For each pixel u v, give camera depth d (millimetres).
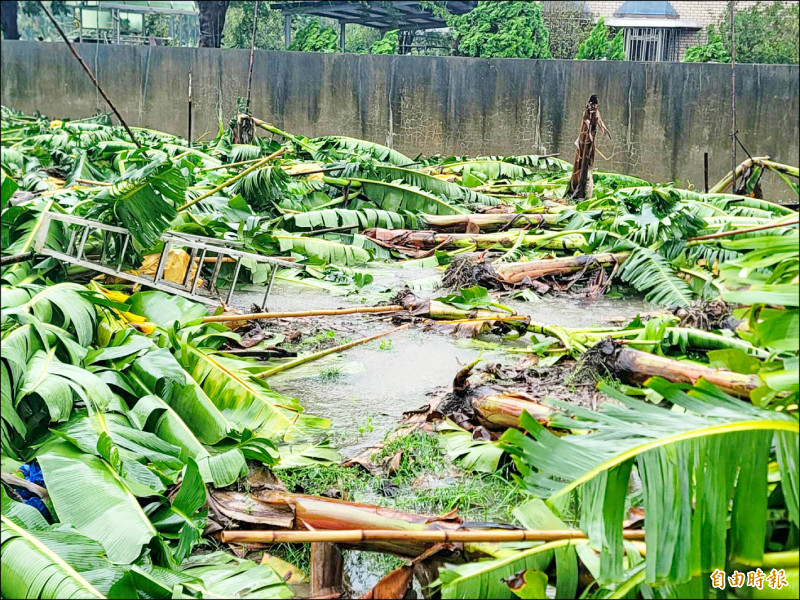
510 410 4953
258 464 4586
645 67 18203
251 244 9406
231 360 5906
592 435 3166
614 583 3037
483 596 3074
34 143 16516
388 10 20453
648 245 9805
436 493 4367
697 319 7117
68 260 6703
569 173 18688
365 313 8195
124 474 4023
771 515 3236
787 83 17156
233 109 22641
